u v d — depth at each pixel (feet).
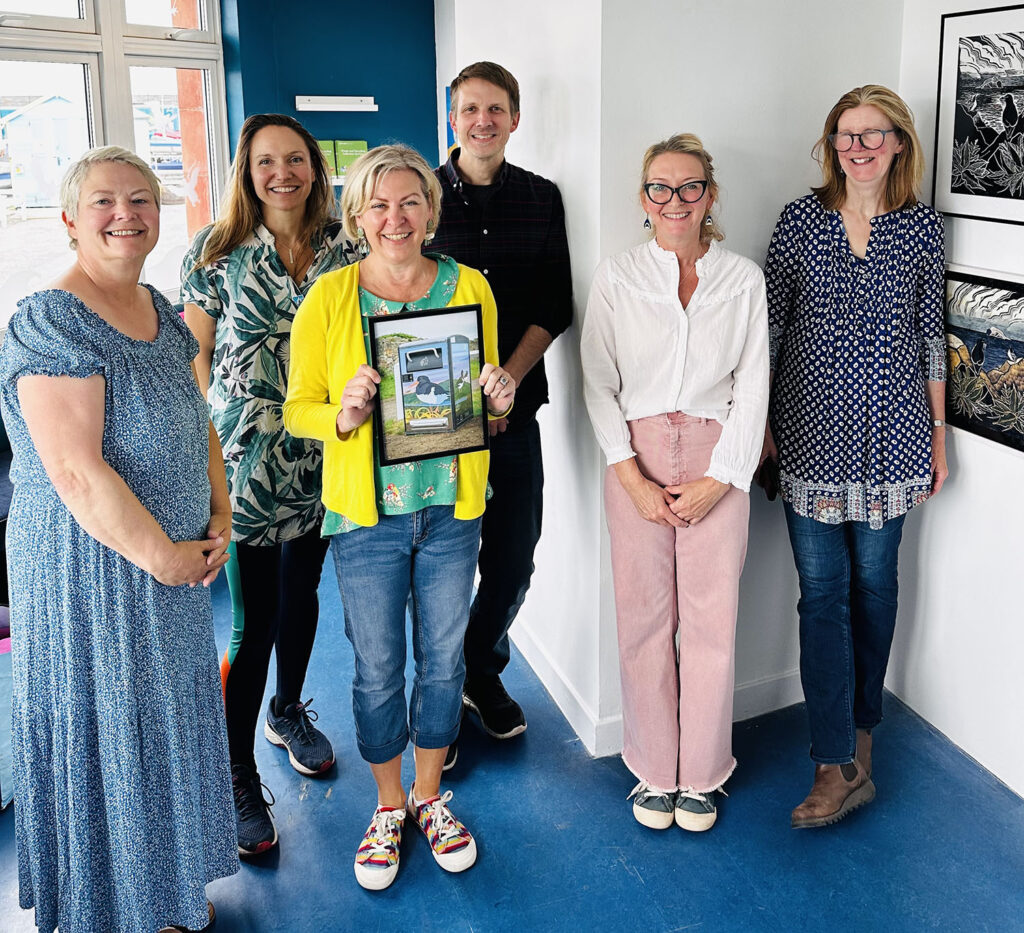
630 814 8.42
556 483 9.71
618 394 7.99
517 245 8.58
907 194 7.73
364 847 7.79
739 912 7.32
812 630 8.27
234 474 7.74
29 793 6.41
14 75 13.75
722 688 8.00
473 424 7.09
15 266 14.11
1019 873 7.64
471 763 9.15
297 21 19.58
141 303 6.34
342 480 7.00
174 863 6.63
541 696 10.25
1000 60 7.51
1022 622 8.21
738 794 8.63
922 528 9.19
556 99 8.68
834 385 7.91
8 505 9.36
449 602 7.50
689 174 7.19
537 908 7.40
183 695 6.46
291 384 7.14
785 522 9.39
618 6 7.72
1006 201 7.63
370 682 7.55
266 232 7.61
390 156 6.65
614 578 8.12
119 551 5.94
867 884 7.56
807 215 7.90
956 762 8.93
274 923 7.32
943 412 8.27
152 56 16.30
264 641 8.13
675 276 7.52
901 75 8.66
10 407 5.87
